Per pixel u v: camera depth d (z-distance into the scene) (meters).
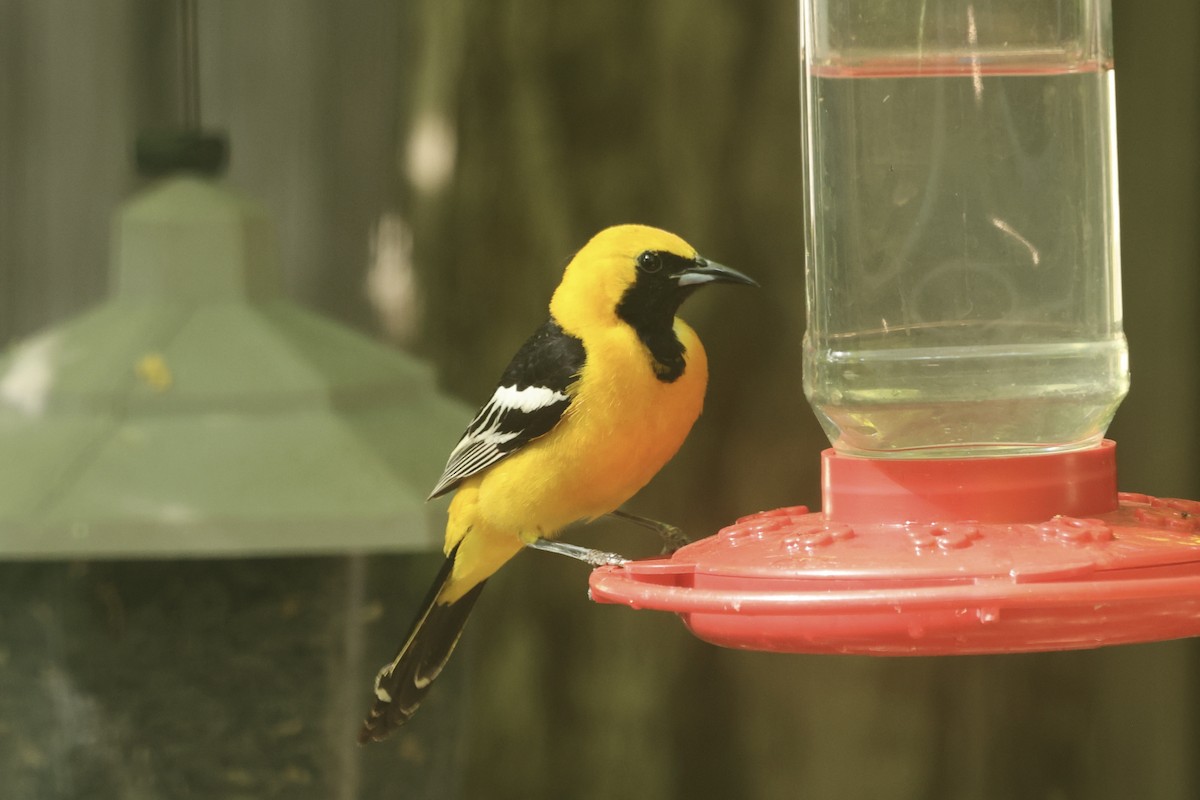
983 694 13.23
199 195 10.55
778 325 13.44
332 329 10.73
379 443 9.85
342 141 14.57
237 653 10.45
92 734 10.39
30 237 14.53
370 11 14.58
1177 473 13.16
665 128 13.55
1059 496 7.13
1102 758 13.13
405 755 10.91
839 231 7.70
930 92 7.58
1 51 14.52
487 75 13.87
